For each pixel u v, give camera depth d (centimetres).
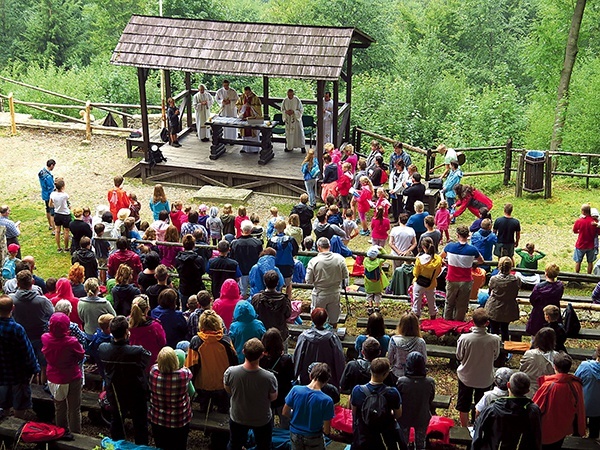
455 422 923
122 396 770
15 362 809
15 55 5425
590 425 844
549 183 1914
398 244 1247
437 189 1786
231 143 2048
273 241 1125
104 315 823
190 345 804
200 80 4091
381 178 1747
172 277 1289
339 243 1227
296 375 810
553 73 3006
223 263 1059
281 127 2311
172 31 1981
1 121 2355
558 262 1565
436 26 5166
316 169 1841
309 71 1850
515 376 679
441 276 1210
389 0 6134
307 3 4994
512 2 5516
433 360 1053
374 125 3484
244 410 727
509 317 1005
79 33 5369
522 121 2989
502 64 4928
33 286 955
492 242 1305
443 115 3725
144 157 2094
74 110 3600
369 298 1170
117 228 1349
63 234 1675
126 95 3809
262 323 874
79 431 836
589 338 1052
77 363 812
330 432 835
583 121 2769
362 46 2089
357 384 730
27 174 2033
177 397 745
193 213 1357
